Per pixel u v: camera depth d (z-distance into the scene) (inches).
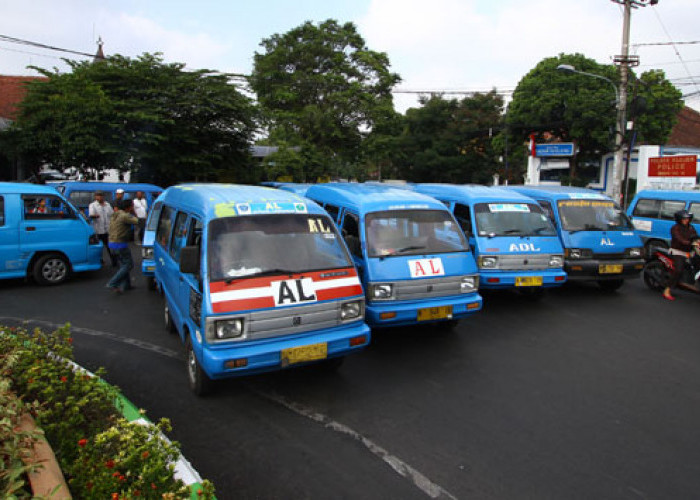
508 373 205.2
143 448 89.4
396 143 1198.9
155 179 727.1
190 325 174.2
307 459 139.3
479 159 1477.6
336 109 1120.8
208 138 745.0
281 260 173.6
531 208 315.3
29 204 328.8
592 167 1280.8
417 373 203.3
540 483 130.5
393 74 1210.6
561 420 165.6
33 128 624.4
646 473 136.3
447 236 242.8
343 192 276.8
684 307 313.0
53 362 125.6
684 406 177.8
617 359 223.5
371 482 129.4
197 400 174.4
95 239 360.5
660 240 414.6
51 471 84.0
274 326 162.2
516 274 285.9
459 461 139.9
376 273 217.0
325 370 202.7
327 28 1211.9
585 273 318.0
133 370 199.2
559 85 1077.1
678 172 631.8
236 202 185.6
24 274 329.1
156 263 271.4
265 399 176.4
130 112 631.8
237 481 128.6
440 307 222.4
